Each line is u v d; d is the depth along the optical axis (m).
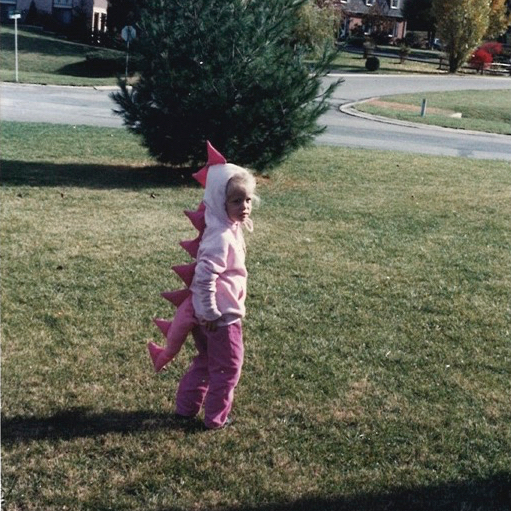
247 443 4.57
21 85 27.09
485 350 5.73
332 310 6.27
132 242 7.63
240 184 4.45
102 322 5.86
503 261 7.69
